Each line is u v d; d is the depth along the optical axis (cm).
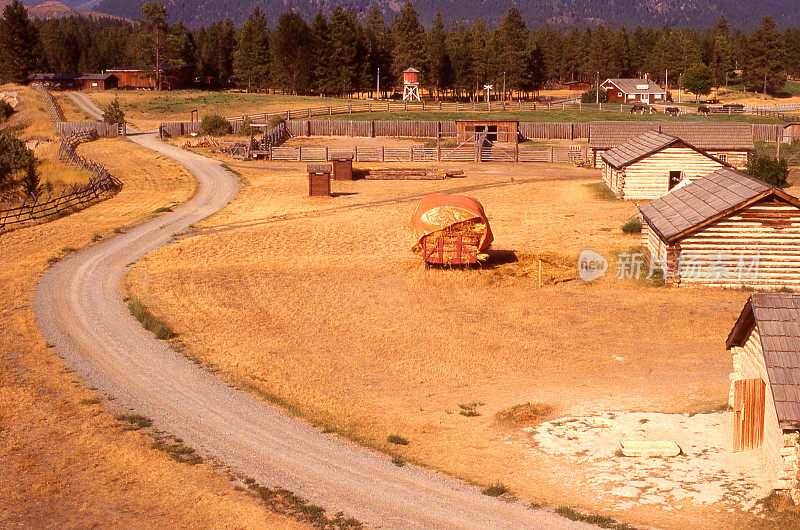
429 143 8725
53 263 3812
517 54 16512
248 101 12469
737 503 1509
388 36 18725
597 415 2058
